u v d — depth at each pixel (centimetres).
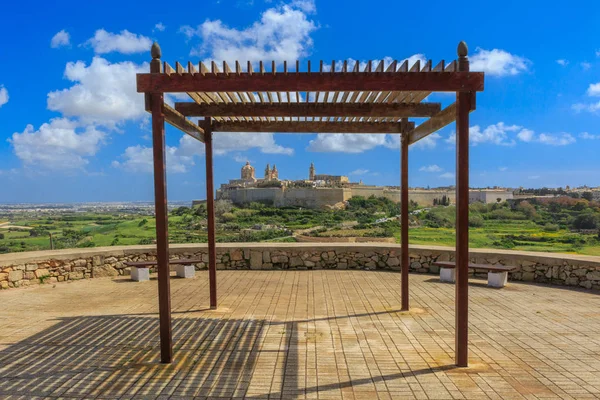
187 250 930
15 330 516
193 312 599
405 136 600
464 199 397
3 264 750
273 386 360
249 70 398
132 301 667
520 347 457
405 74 393
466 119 394
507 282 800
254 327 527
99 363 410
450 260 870
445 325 537
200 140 585
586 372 389
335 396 342
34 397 340
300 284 783
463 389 354
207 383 366
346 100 519
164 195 407
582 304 638
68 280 831
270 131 613
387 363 411
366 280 816
